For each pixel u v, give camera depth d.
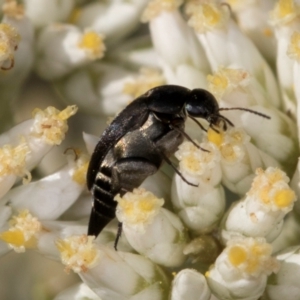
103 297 0.06
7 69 0.06
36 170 0.06
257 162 0.06
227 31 0.06
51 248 0.06
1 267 0.07
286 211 0.06
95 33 0.07
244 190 0.06
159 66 0.07
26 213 0.06
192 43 0.06
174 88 0.06
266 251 0.06
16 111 0.07
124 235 0.06
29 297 0.07
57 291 0.07
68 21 0.07
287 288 0.06
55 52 0.07
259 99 0.06
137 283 0.06
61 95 0.07
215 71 0.06
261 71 0.06
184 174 0.06
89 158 0.06
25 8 0.07
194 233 0.06
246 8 0.06
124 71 0.07
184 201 0.06
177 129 0.06
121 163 0.06
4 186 0.06
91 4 0.07
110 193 0.06
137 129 0.06
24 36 0.06
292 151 0.06
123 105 0.07
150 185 0.06
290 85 0.06
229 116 0.06
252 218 0.06
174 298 0.06
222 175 0.06
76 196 0.06
